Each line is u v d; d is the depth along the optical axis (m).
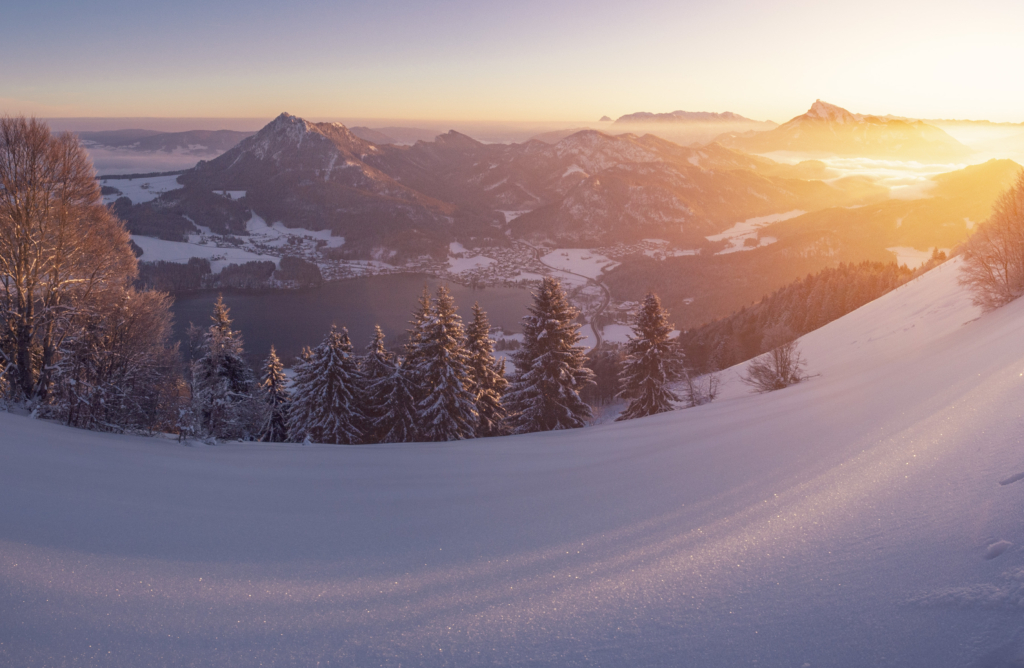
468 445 14.45
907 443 4.89
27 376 13.80
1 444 7.04
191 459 9.05
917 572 2.47
